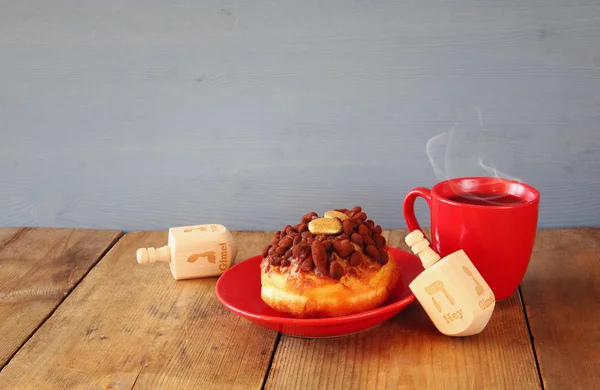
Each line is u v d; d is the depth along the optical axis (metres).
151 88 0.78
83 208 0.83
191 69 0.77
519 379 0.50
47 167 0.82
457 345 0.54
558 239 0.72
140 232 0.79
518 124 0.74
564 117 0.74
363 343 0.54
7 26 0.78
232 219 0.81
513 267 0.57
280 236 0.57
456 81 0.74
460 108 0.75
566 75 0.73
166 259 0.66
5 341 0.57
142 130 0.80
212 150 0.79
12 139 0.82
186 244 0.65
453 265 0.53
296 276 0.54
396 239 0.73
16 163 0.83
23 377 0.52
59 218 0.83
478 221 0.56
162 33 0.77
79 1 0.77
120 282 0.66
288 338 0.56
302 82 0.76
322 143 0.77
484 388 0.49
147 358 0.54
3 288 0.66
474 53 0.73
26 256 0.73
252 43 0.75
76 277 0.68
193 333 0.57
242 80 0.77
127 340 0.56
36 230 0.81
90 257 0.73
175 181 0.81
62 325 0.59
